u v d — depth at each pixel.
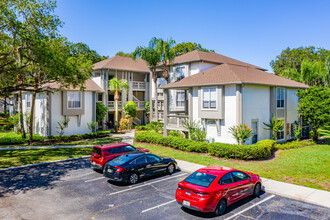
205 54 32.34
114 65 38.09
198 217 8.52
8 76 24.84
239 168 14.80
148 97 41.97
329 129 37.81
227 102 20.55
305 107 23.66
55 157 18.06
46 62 18.61
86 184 12.17
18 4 17.92
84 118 30.67
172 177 13.46
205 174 9.29
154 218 8.44
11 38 19.75
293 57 61.97
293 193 10.63
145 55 30.91
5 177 13.36
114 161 12.54
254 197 10.43
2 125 39.94
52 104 27.69
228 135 20.59
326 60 39.19
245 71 23.78
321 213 8.84
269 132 22.88
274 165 15.44
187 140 20.73
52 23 19.56
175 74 32.19
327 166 15.10
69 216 8.58
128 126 37.56
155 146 22.78
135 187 11.75
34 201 9.95
